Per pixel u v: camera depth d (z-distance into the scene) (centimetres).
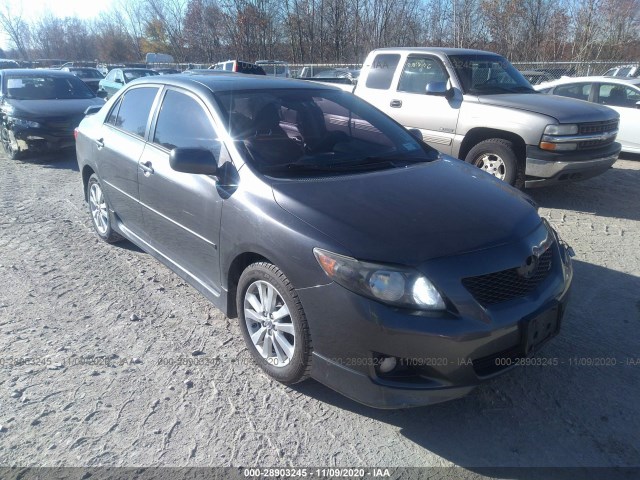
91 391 322
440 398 271
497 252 287
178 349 368
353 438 288
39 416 300
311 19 2891
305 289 288
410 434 292
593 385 330
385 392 271
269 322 323
